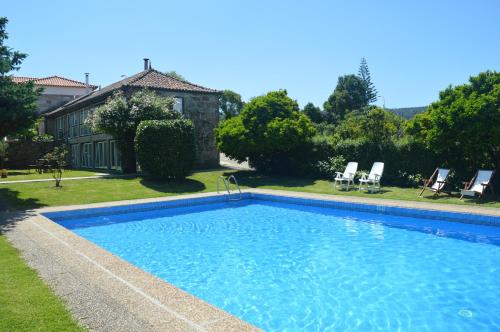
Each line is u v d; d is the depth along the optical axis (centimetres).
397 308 578
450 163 1538
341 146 1958
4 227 957
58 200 1435
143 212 1392
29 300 469
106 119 2167
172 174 1911
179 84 2731
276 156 2286
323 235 1066
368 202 1329
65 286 522
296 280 708
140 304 457
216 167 2772
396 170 1731
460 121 1329
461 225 1092
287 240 1015
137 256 888
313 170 2078
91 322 405
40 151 3359
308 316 555
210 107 2781
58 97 4738
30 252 709
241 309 584
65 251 716
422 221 1170
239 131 2142
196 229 1161
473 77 1420
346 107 6219
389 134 1994
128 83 2486
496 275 721
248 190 1755
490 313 556
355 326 521
